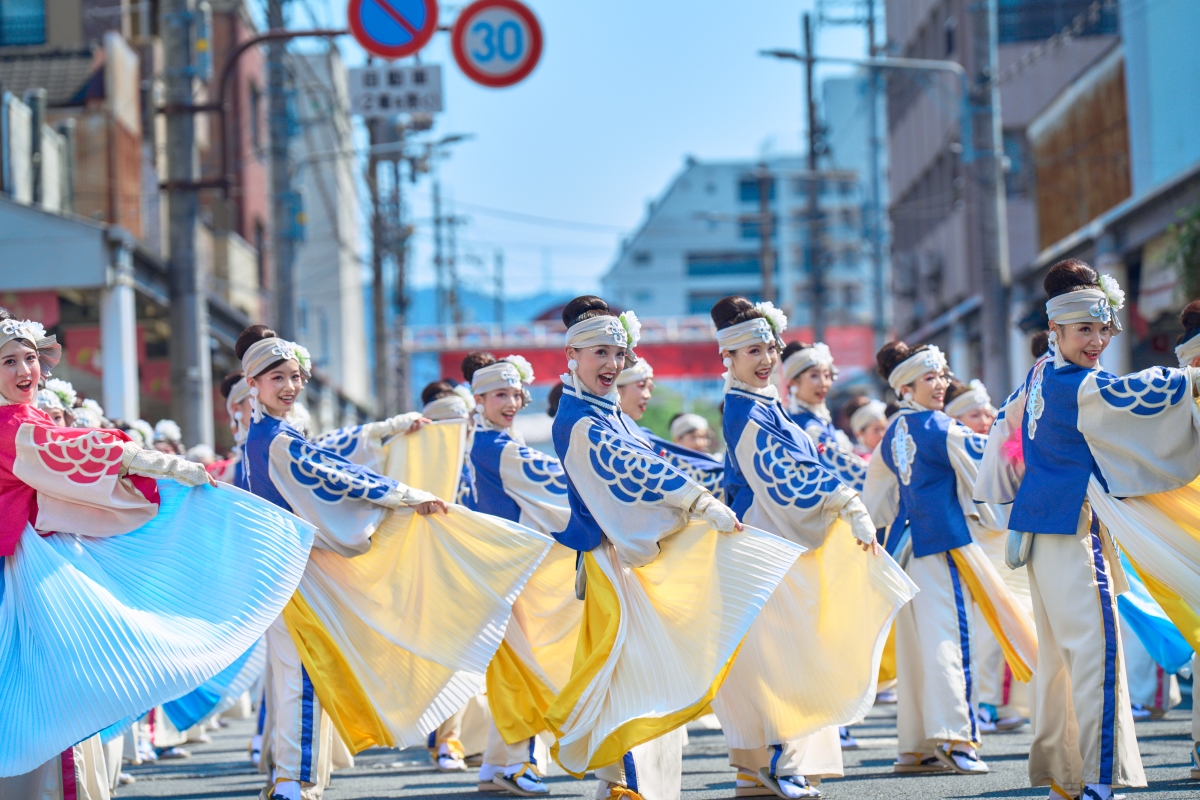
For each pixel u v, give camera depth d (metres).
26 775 8.78
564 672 11.29
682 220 118.75
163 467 9.20
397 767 13.45
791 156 117.94
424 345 55.81
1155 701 13.96
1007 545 9.45
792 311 105.44
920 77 51.56
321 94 59.75
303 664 10.02
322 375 50.56
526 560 10.30
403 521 10.39
